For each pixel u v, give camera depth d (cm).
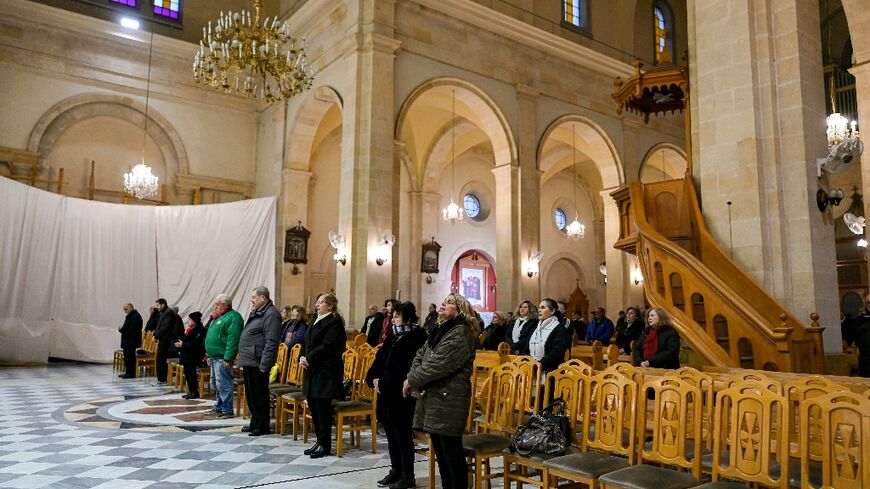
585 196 2597
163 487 521
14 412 862
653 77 1046
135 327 1314
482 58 1602
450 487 466
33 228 1460
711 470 398
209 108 1881
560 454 446
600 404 453
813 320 725
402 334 546
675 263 757
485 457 479
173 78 1823
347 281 1356
